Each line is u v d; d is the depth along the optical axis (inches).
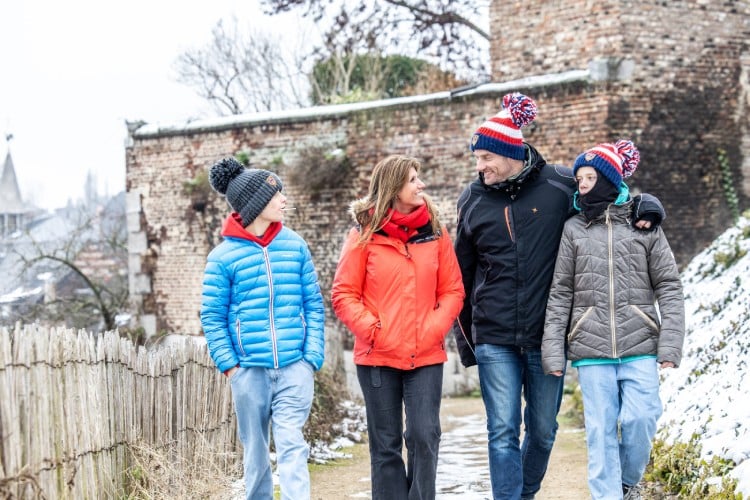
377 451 224.8
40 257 872.3
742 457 229.3
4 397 184.4
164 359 264.1
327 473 318.0
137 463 240.8
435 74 965.2
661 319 221.9
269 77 1258.6
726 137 574.2
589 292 223.3
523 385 246.1
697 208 567.5
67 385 208.8
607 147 223.1
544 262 232.4
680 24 562.3
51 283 960.3
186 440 275.1
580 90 556.7
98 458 222.5
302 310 228.8
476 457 345.1
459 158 616.4
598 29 556.4
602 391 222.1
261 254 223.9
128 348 243.3
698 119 567.8
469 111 609.6
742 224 430.9
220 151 726.5
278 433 219.1
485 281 236.2
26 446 191.5
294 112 687.7
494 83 599.5
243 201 224.2
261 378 221.9
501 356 233.8
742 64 577.0
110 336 235.3
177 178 751.7
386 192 223.5
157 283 768.9
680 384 315.6
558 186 235.9
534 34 583.2
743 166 578.2
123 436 239.5
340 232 671.1
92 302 847.7
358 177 660.7
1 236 1371.8
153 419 256.7
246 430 223.8
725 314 343.9
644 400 218.5
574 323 224.5
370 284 225.1
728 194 573.3
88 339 221.5
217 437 296.7
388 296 222.4
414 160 226.1
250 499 224.2
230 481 272.4
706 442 249.3
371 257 225.0
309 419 362.3
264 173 226.1
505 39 595.5
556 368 222.5
